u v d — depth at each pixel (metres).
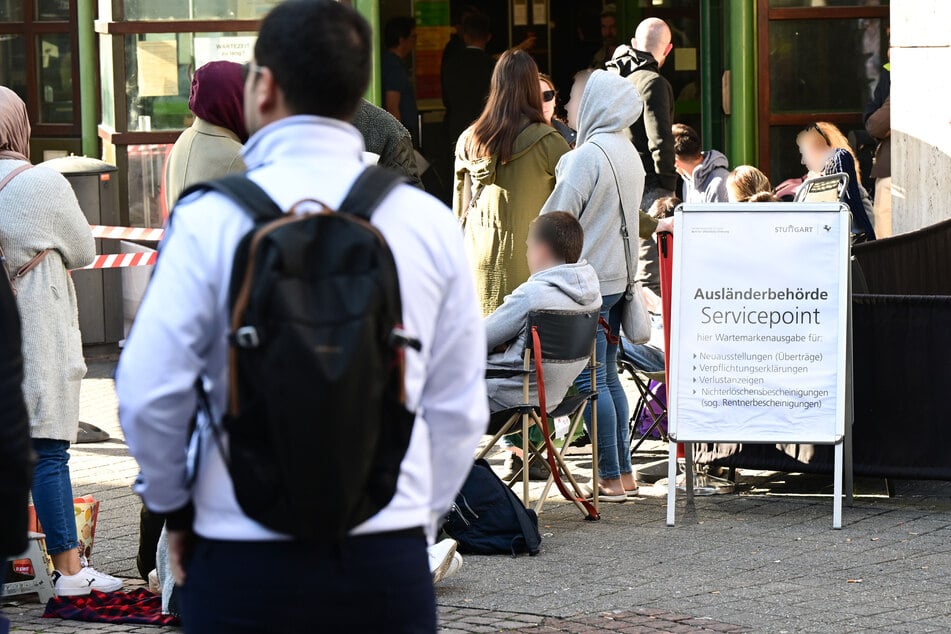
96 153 29.98
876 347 17.25
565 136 25.52
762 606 13.18
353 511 6.04
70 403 14.07
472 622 12.84
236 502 6.07
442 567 13.88
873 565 14.55
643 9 33.47
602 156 17.50
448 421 6.62
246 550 6.07
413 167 17.83
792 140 29.23
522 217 18.98
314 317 5.84
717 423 16.58
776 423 16.55
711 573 14.39
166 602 13.16
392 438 6.18
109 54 28.31
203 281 6.07
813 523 16.44
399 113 32.78
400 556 6.27
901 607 13.05
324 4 6.47
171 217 6.26
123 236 24.52
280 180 6.32
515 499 15.55
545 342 15.98
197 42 28.16
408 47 33.44
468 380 6.63
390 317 6.06
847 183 20.05
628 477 18.20
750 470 19.62
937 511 16.89
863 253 20.11
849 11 28.91
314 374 5.75
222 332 6.13
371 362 5.90
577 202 17.41
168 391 6.02
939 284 20.22
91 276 28.34
